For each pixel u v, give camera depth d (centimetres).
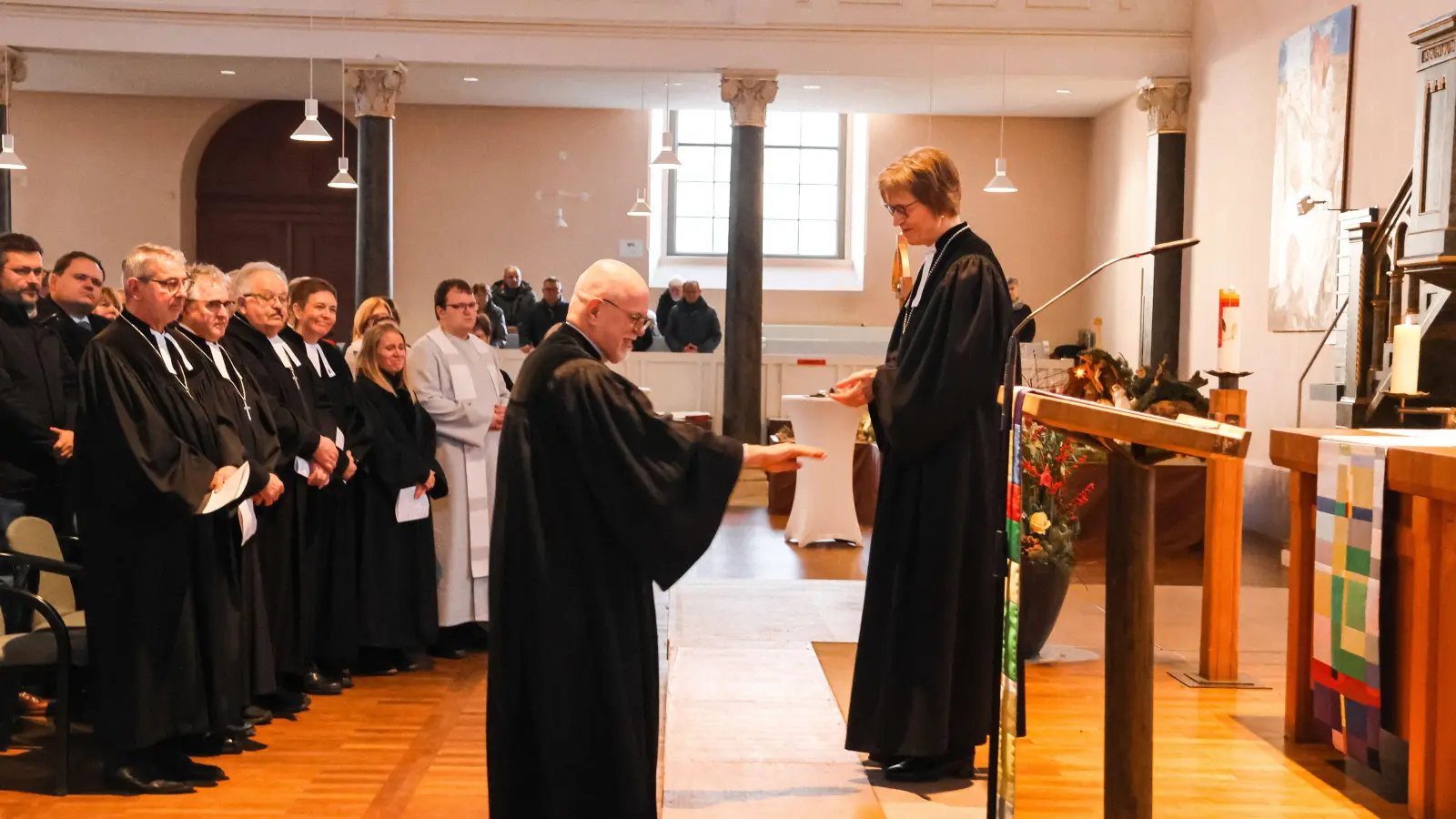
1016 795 336
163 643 354
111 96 1520
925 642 334
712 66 1190
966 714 339
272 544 446
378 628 491
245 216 1584
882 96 1429
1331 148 915
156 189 1534
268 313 447
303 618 460
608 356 286
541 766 268
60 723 355
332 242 1592
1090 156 1560
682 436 268
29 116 1510
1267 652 517
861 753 371
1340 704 367
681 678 463
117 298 602
